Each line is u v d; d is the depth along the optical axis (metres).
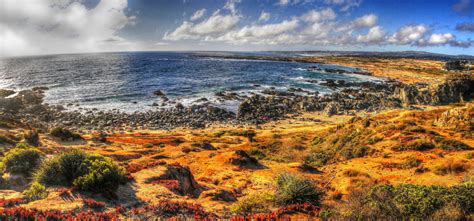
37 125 47.88
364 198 10.52
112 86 90.19
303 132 47.75
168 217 9.05
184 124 55.78
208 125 55.97
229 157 24.84
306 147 33.91
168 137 44.44
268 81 108.31
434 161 19.30
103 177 10.79
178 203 10.04
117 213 9.07
